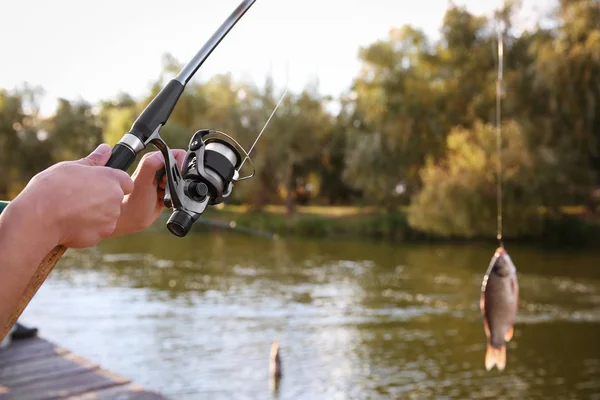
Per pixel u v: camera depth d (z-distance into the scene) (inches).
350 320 610.9
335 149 1859.0
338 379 436.1
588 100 1139.9
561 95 1159.0
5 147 2047.2
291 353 501.0
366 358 487.8
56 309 649.0
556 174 1150.3
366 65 1535.4
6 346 246.8
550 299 703.7
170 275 867.4
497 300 179.9
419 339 543.2
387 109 1503.4
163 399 187.5
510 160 1153.4
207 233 1454.2
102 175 25.1
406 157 1508.4
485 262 997.2
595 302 684.7
